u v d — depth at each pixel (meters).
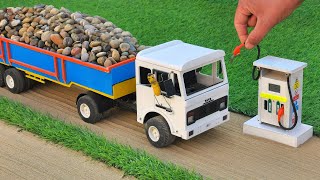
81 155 8.32
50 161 8.17
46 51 9.74
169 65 7.98
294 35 12.04
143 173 7.52
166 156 8.30
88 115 9.44
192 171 7.43
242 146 8.62
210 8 13.85
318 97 9.91
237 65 11.31
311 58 11.15
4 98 10.24
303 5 12.88
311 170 7.82
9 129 9.28
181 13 13.90
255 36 2.87
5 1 15.98
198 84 8.96
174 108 8.19
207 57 8.38
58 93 10.93
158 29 13.35
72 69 9.45
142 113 8.75
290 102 8.42
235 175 7.70
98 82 9.06
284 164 8.02
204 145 8.69
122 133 9.14
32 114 9.57
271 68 8.36
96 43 9.30
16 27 10.72
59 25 9.99
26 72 10.49
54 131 8.82
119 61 9.08
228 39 12.41
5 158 8.29
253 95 10.23
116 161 7.88
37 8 11.07
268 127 8.84
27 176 7.75
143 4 14.75
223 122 8.89
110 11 14.63
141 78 8.56
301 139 8.59
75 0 15.70
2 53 10.79
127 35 10.12
